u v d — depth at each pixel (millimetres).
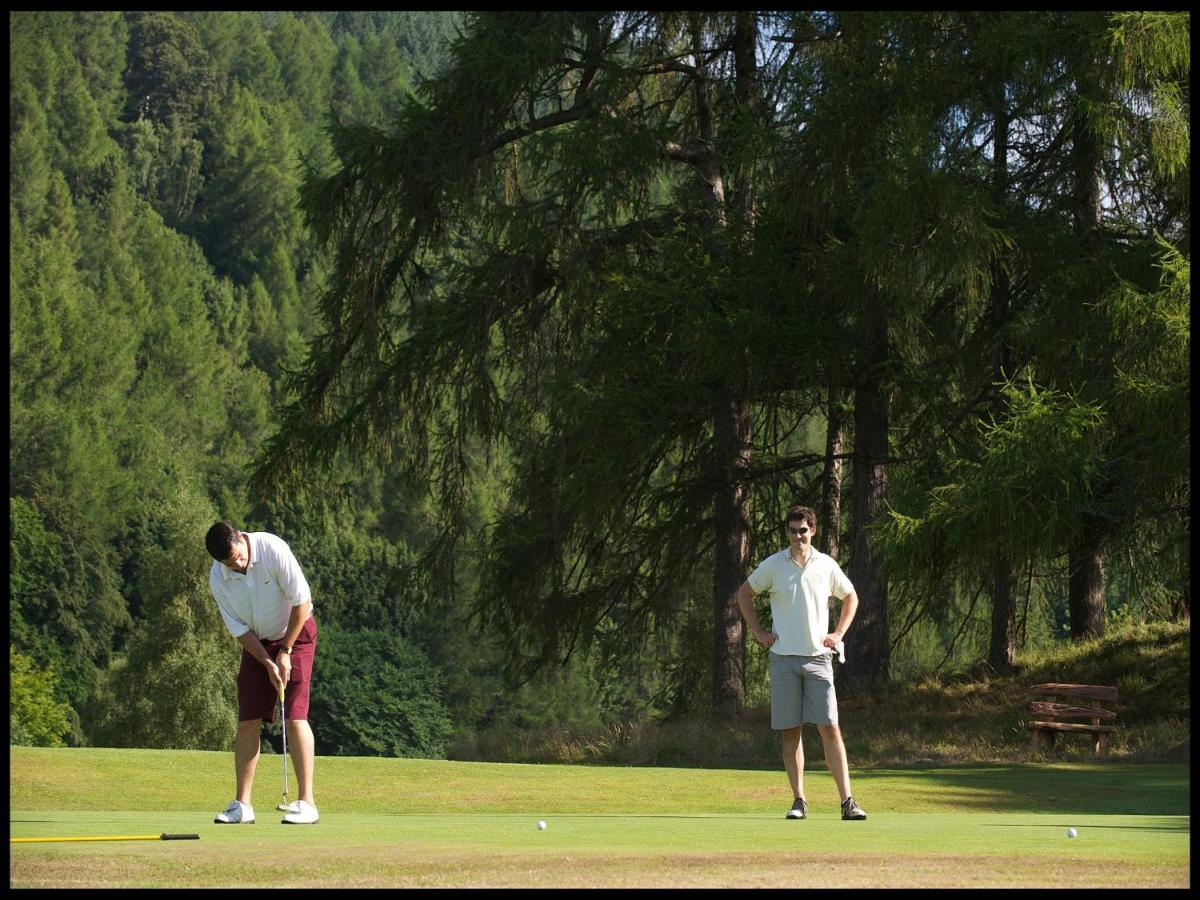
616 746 26609
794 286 26547
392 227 30422
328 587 92125
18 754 14453
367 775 14703
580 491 28312
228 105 150500
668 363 28578
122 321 111438
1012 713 25625
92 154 134375
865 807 13477
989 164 26438
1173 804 13703
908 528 23469
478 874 5930
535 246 28875
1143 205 26656
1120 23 23047
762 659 39656
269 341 130125
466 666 90500
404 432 31844
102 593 87812
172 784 13508
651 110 32250
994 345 27609
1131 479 23156
